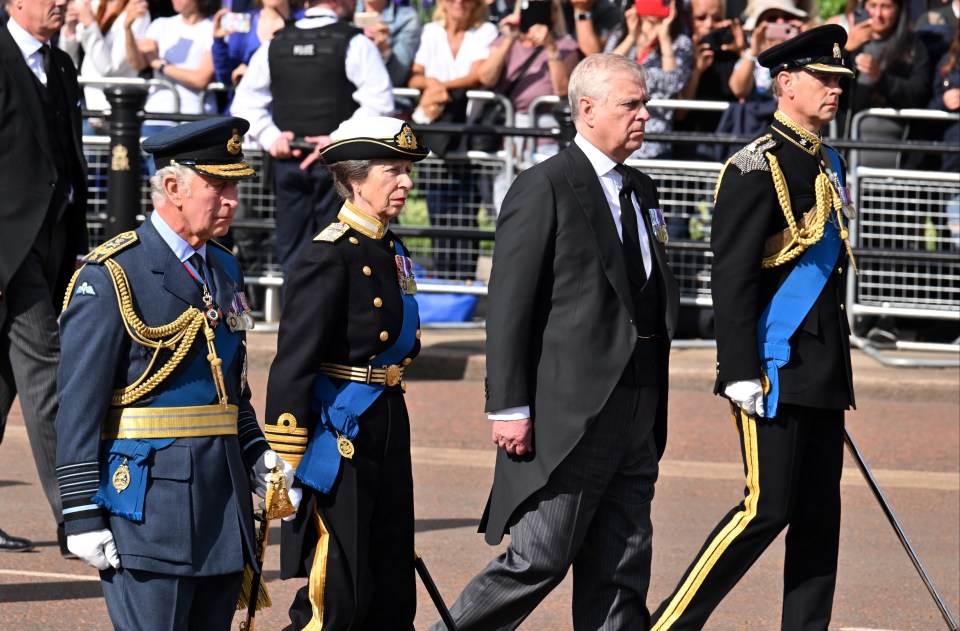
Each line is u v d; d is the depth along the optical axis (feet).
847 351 57.67
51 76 76.54
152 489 43.80
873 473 96.89
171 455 44.09
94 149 130.82
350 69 112.88
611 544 54.85
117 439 44.09
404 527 51.93
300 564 50.83
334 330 50.55
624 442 53.88
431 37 134.41
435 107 132.57
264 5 132.77
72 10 135.13
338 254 50.47
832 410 57.41
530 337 53.31
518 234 53.06
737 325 56.34
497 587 53.98
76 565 74.84
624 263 53.57
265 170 119.34
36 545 78.38
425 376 123.34
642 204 54.95
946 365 121.39
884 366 122.11
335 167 51.62
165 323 44.24
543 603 70.59
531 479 52.90
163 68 136.56
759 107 126.52
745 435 57.21
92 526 42.98
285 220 116.98
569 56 133.28
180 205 44.62
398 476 51.55
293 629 51.08
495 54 132.16
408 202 129.49
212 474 44.62
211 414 44.98
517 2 132.87
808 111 57.72
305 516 50.49
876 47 127.95
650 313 54.24
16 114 74.38
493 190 128.98
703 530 83.10
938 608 64.59
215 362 44.73
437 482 92.89
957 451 102.58
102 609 67.67
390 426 51.24
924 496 91.61
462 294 132.98
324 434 50.24
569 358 52.75
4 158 74.33
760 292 57.47
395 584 51.78
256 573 46.93
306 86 113.50
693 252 129.18
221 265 46.39
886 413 112.78
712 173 126.93
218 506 44.75
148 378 44.06
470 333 132.77
